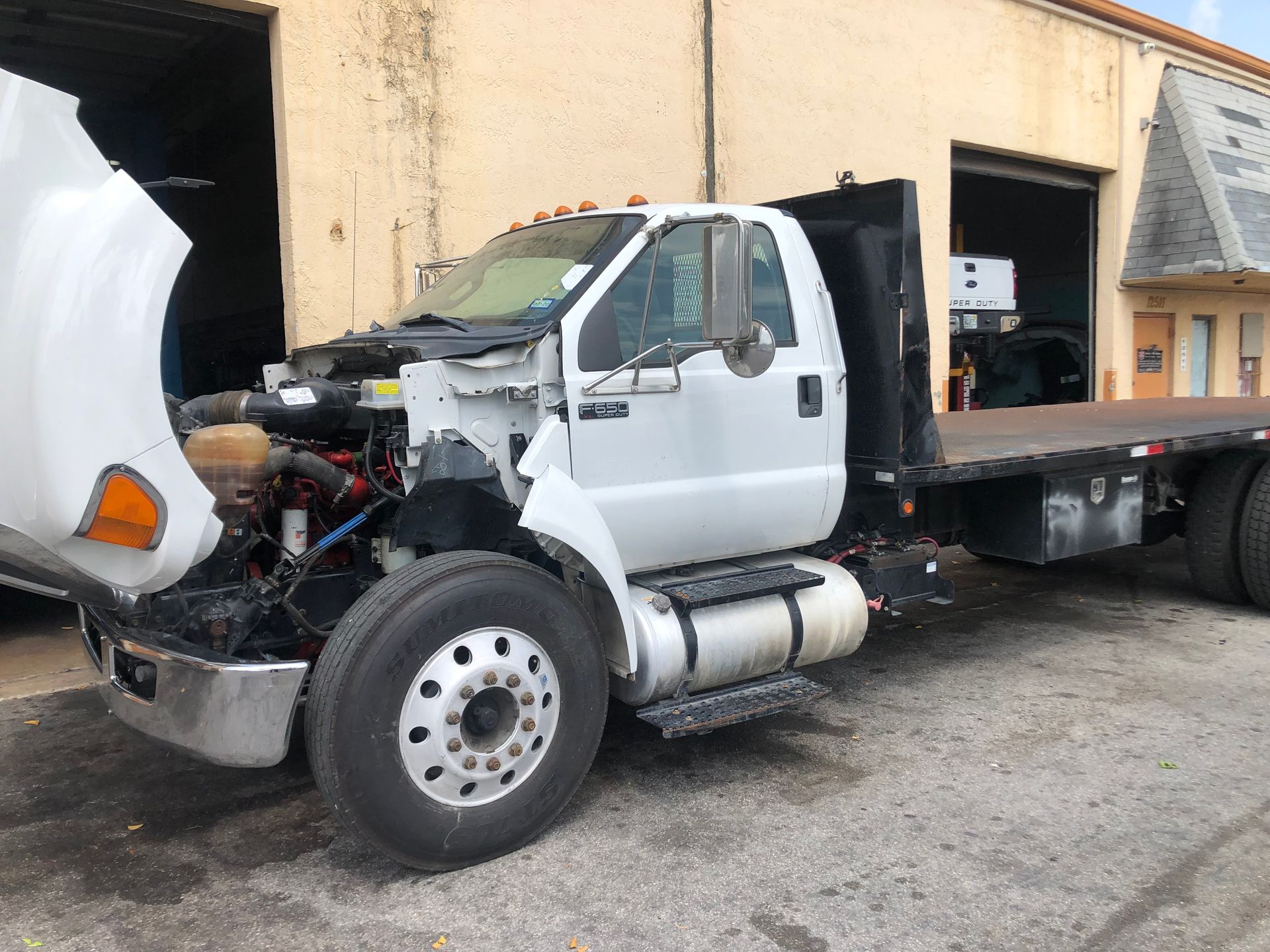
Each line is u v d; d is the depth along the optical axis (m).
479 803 3.26
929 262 11.27
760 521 4.27
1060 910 3.01
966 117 11.53
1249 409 8.56
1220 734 4.43
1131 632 6.20
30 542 2.75
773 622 4.07
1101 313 14.28
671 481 3.96
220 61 9.68
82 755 4.36
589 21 8.12
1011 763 4.14
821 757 4.26
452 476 3.44
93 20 8.41
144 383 2.80
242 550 3.44
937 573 4.90
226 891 3.19
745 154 9.38
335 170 6.86
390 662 3.04
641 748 4.39
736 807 3.76
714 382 4.05
